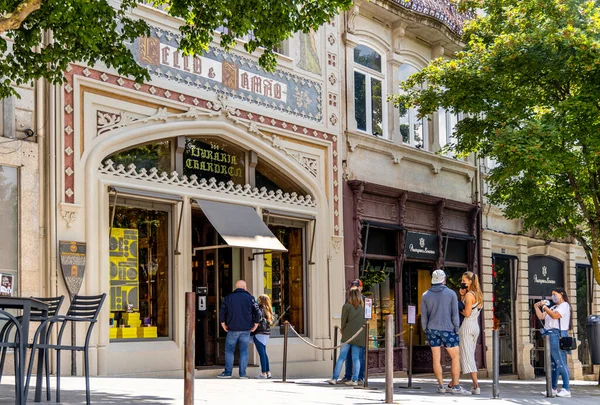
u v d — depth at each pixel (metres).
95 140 16.08
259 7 12.71
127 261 16.64
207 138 18.56
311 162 21.06
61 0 11.80
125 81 16.69
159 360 16.78
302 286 20.80
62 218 15.36
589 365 33.69
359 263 22.30
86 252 15.59
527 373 29.42
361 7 23.02
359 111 23.06
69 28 11.95
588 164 19.92
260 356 16.91
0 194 14.70
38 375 9.68
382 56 24.08
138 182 16.70
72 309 9.59
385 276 23.39
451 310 14.41
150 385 13.14
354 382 15.41
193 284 18.73
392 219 23.62
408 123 25.00
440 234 25.41
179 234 17.42
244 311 16.45
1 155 14.62
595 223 22.17
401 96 22.52
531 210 23.23
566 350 15.71
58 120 15.47
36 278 15.02
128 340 16.45
